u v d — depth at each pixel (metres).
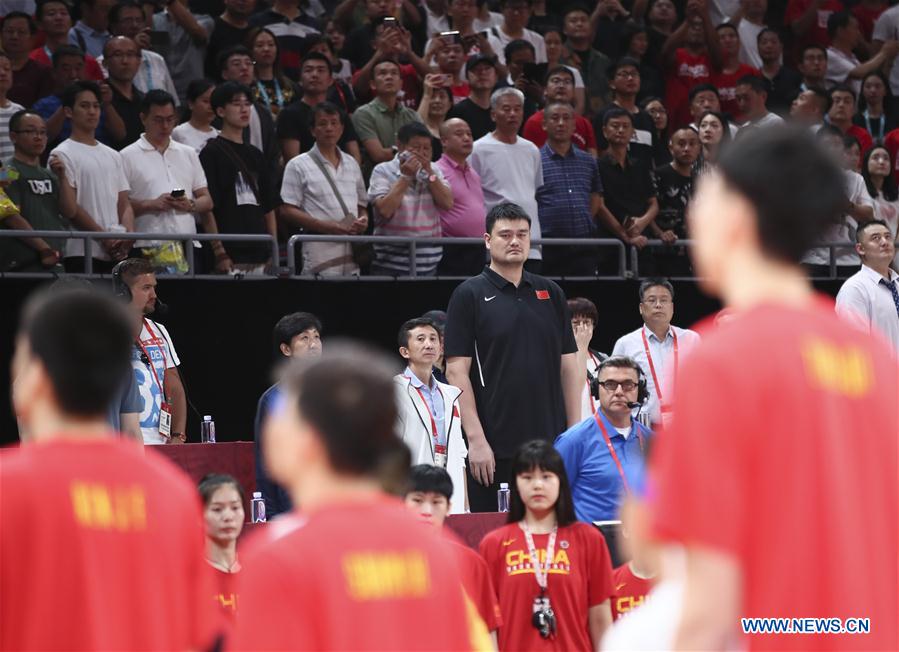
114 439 4.93
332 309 16.94
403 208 17.55
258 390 16.53
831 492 3.67
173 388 13.68
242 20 20.97
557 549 9.83
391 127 19.19
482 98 19.91
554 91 20.42
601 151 20.77
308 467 4.30
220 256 16.86
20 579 4.60
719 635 3.62
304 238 16.83
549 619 9.66
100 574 4.66
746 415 3.66
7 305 15.36
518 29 22.81
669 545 3.82
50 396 4.86
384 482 4.47
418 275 17.64
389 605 4.15
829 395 3.73
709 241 3.96
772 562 3.65
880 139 24.61
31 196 15.87
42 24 19.69
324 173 17.45
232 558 9.36
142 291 13.00
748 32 25.34
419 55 22.80
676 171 19.81
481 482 11.77
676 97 23.69
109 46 18.19
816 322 3.83
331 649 4.05
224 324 16.41
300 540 4.16
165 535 4.82
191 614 4.95
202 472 12.75
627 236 19.11
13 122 16.00
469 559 9.44
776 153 3.87
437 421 12.09
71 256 15.91
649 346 15.41
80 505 4.68
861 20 27.06
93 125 16.38
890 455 3.80
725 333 3.81
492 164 18.38
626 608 9.84
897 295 15.85
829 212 3.86
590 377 14.99
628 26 23.89
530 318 12.05
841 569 3.65
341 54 21.95
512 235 12.00
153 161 16.72
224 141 17.30
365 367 4.37
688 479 3.65
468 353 12.02
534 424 11.99
